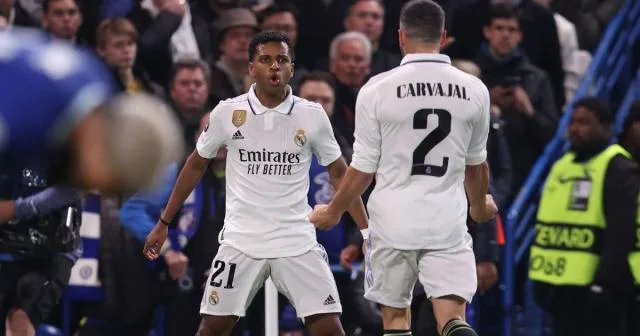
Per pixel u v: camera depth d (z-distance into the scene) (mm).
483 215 19719
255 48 20562
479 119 18250
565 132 31656
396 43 34062
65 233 23016
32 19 30422
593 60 35375
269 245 20578
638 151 28875
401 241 18188
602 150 27969
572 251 27938
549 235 28359
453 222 18250
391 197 18250
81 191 5230
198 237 25922
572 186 28094
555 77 35562
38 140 4949
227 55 30234
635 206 27344
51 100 4922
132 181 4969
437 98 17922
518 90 32125
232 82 30094
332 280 21016
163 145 4941
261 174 20578
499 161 28141
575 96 34062
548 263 28250
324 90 27344
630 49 37531
